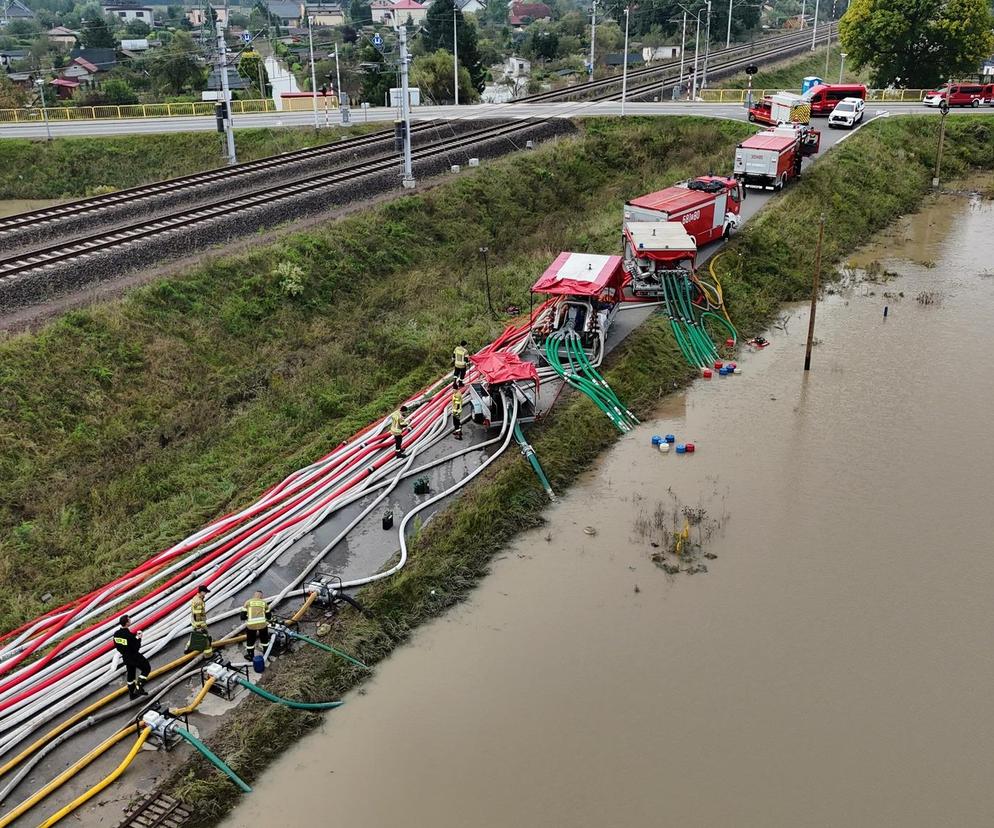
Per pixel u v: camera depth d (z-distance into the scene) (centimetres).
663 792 1316
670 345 2786
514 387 2286
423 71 7025
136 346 2555
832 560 1842
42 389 2305
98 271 2944
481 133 5103
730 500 2064
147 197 3928
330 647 1576
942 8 6412
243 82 7912
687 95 7256
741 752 1386
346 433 2342
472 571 1827
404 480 2088
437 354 2759
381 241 3503
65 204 3778
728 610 1703
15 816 1239
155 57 8400
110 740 1364
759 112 5425
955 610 1694
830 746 1397
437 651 1617
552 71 10619
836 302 3284
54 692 1452
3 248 3269
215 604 1681
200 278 2875
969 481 2117
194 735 1390
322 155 4681
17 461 2138
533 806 1295
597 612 1709
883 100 6519
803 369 2739
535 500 2062
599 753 1386
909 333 2992
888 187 4625
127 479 2152
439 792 1320
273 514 1959
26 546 1891
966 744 1402
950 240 4041
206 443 2311
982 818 1273
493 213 4088
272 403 2502
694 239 3244
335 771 1362
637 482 2156
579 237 3741
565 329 2703
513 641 1636
